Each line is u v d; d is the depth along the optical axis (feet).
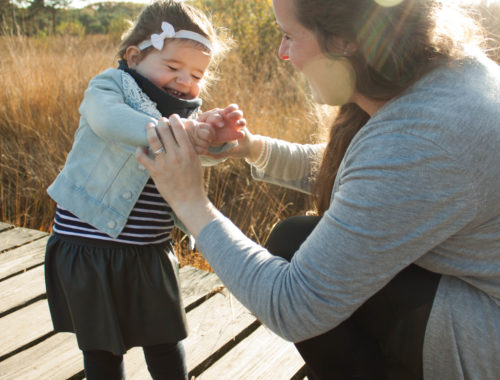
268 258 3.53
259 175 5.55
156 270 4.40
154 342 4.47
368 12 2.99
